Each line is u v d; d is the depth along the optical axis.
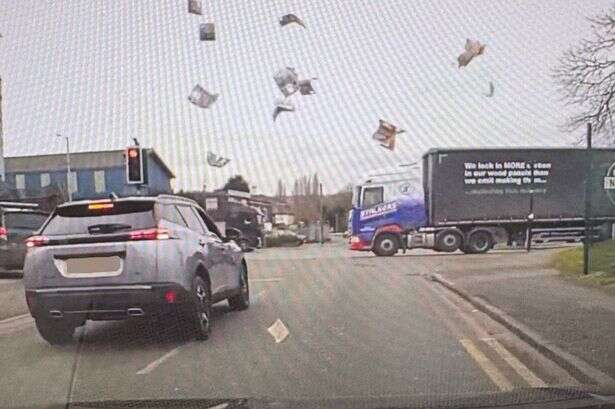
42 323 6.68
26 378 5.50
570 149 20.61
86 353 6.43
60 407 4.67
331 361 5.96
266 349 6.54
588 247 11.43
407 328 7.65
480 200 20.67
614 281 10.27
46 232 6.70
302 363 5.89
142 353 6.39
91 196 7.70
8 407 4.70
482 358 6.05
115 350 6.53
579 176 20.89
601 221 13.64
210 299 7.54
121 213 6.73
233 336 7.25
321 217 15.62
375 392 4.88
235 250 9.09
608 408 4.34
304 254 19.56
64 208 6.78
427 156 19.08
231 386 5.14
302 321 8.22
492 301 9.12
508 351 6.36
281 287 12.09
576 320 7.46
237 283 9.01
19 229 14.63
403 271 14.93
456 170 20.56
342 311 9.04
